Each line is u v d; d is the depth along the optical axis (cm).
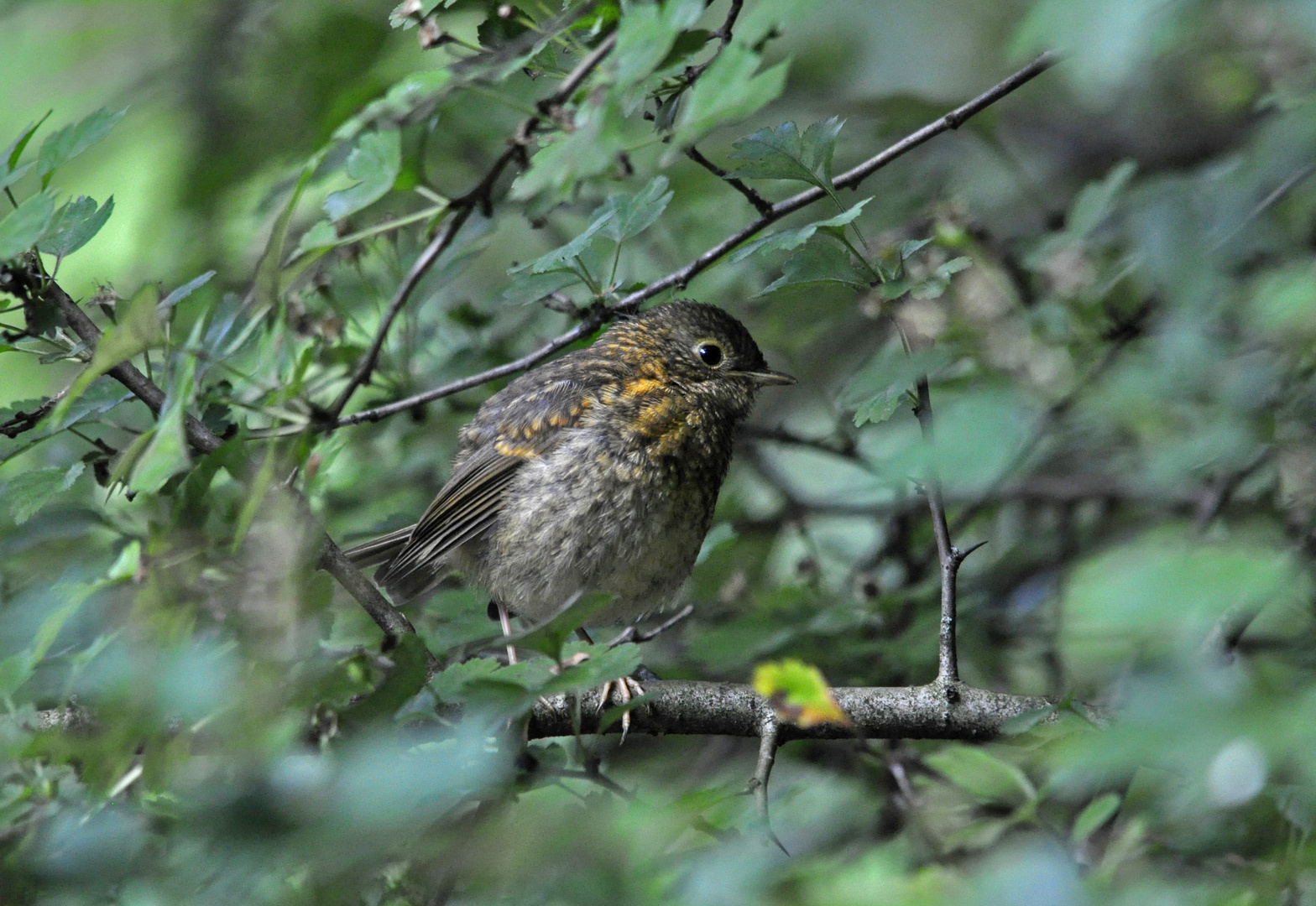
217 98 1463
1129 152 1341
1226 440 557
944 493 1173
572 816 564
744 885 516
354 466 1153
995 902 443
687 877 535
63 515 934
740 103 520
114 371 754
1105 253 954
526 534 1055
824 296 1194
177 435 553
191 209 1433
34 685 693
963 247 888
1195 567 331
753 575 1182
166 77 1500
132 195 1441
